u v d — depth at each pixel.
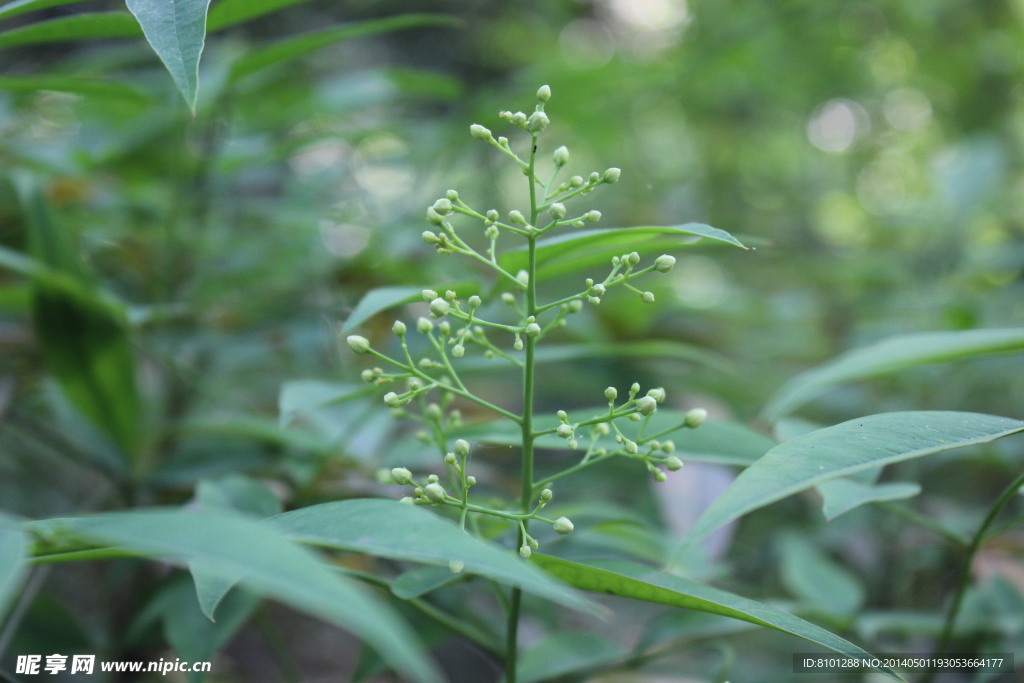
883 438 0.50
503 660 0.59
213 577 0.50
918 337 0.61
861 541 0.80
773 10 1.27
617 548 0.60
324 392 0.60
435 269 0.75
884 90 2.01
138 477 0.66
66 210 0.72
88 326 0.63
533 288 0.53
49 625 0.64
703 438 0.56
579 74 0.86
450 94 0.82
